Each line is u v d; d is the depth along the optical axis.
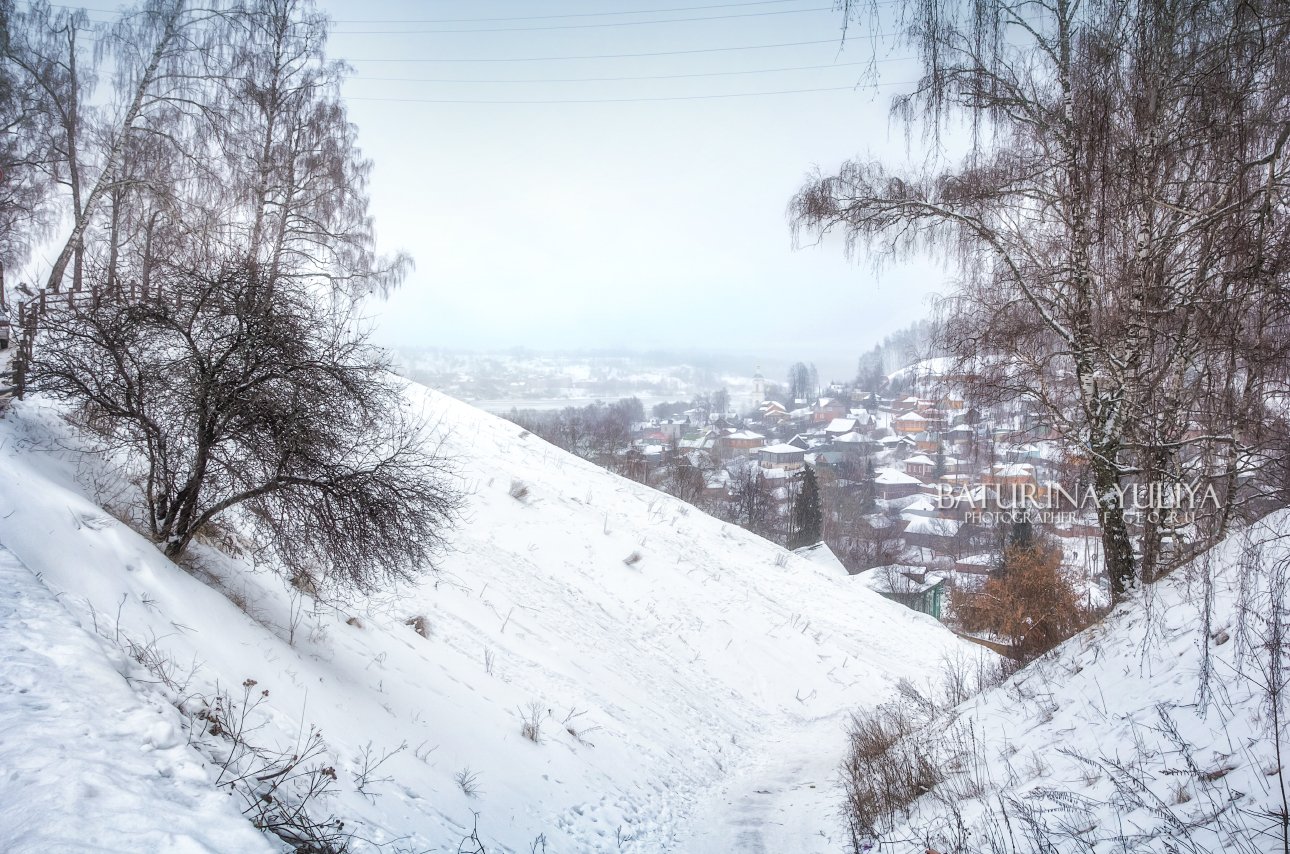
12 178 23.16
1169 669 8.08
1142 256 10.70
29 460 8.93
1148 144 10.07
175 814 4.28
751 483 67.38
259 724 6.48
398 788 7.16
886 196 12.70
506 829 7.95
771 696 20.20
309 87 23.83
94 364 8.71
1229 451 10.31
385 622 12.03
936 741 11.02
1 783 4.00
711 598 23.22
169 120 22.38
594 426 96.94
